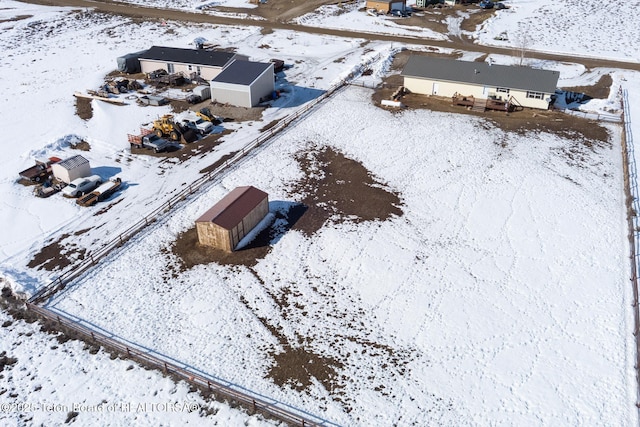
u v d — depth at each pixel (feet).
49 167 144.87
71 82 204.44
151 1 318.45
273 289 106.83
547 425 80.23
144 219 125.90
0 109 182.19
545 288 106.32
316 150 156.87
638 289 104.42
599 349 92.89
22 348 94.07
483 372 89.25
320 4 307.99
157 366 90.12
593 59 225.76
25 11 293.84
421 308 102.22
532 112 179.22
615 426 79.77
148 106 184.03
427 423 80.89
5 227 124.36
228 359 91.61
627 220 125.18
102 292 105.70
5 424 80.74
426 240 120.26
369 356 92.48
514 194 135.64
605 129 167.22
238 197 122.42
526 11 291.79
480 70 187.52
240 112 180.24
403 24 274.16
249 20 284.00
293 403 84.12
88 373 89.15
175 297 104.78
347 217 128.06
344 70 216.74
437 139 162.20
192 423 80.79
